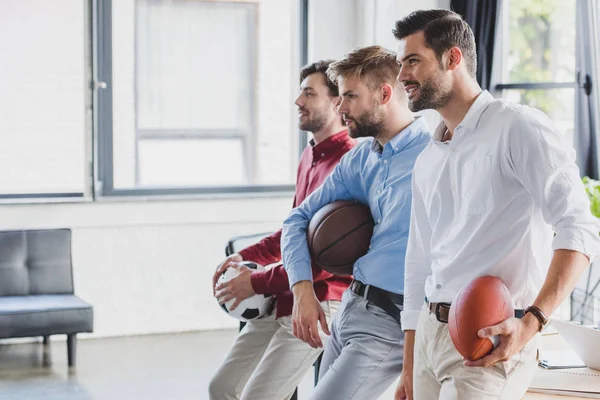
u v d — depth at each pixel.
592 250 2.13
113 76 6.68
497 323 2.14
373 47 3.00
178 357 6.16
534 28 5.69
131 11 6.69
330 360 3.18
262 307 3.45
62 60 6.49
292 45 7.09
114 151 6.74
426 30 2.37
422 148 2.92
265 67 7.05
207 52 6.92
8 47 6.41
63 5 6.46
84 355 6.19
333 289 3.38
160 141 6.86
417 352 2.50
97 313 6.70
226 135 7.02
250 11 6.98
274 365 3.38
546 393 2.73
